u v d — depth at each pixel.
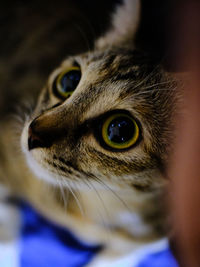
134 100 0.20
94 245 0.33
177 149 0.14
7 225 0.33
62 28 0.33
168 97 0.21
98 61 0.22
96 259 0.32
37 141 0.21
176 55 0.18
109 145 0.21
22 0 0.35
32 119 0.23
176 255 0.21
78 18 0.33
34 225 0.33
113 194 0.26
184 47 0.15
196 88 0.14
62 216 0.31
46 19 0.35
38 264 0.31
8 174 0.33
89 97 0.21
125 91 0.20
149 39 0.23
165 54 0.21
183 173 0.13
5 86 0.32
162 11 0.22
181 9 0.15
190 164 0.13
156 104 0.20
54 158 0.21
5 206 0.33
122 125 0.20
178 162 0.14
